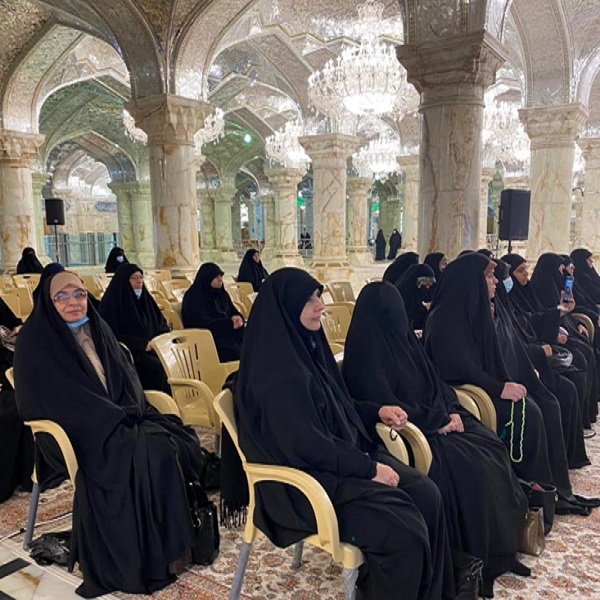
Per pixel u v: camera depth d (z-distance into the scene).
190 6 6.44
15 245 9.16
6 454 2.75
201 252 20.25
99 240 20.36
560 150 7.50
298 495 1.73
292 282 1.91
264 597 2.00
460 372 2.61
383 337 2.27
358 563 1.65
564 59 7.16
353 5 8.48
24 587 2.06
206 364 3.16
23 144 8.99
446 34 4.46
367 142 15.02
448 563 1.81
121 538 1.99
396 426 2.08
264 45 9.23
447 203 4.69
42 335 2.16
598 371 4.07
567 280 4.42
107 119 14.47
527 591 2.02
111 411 2.08
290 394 1.78
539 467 2.53
